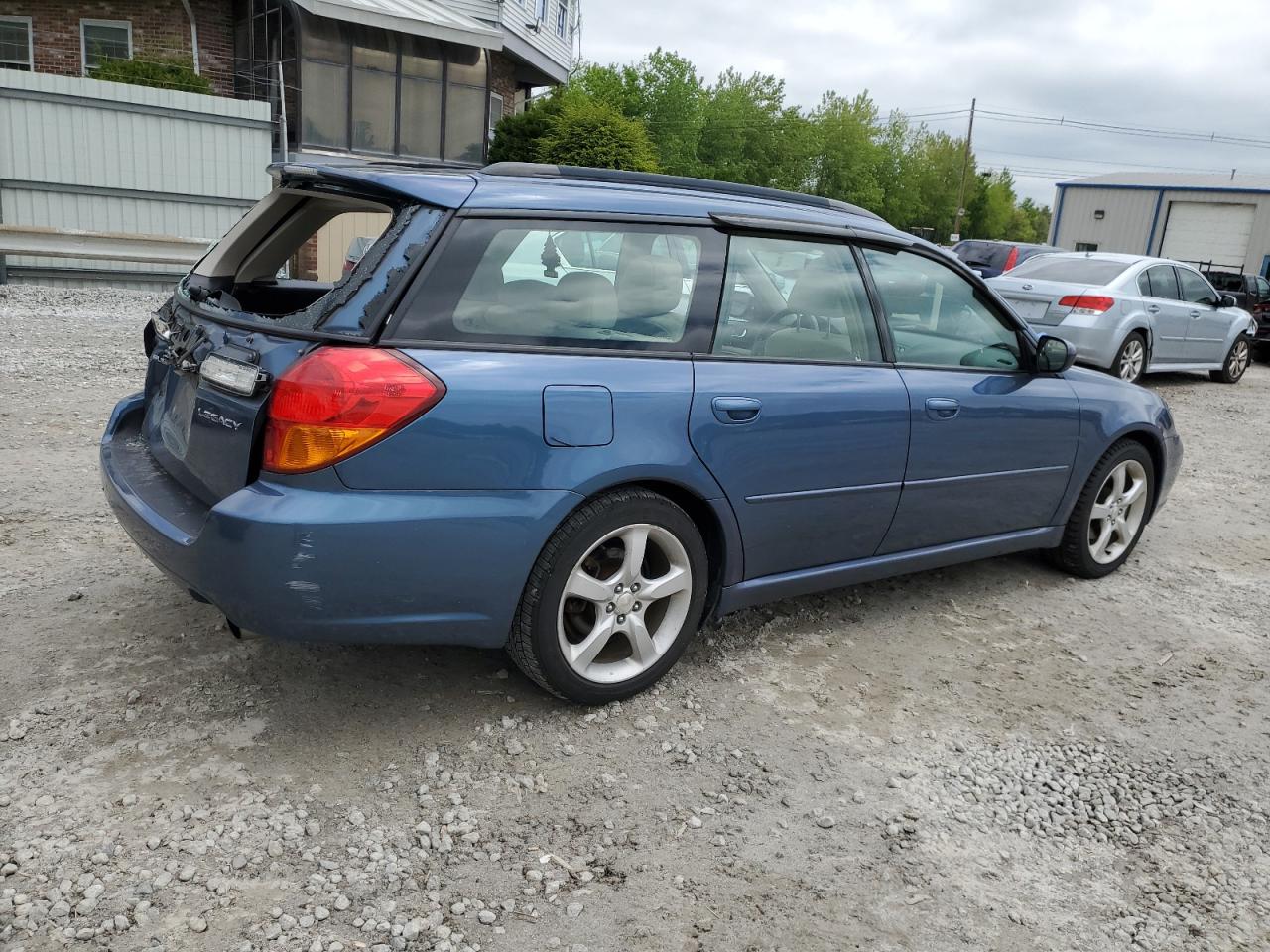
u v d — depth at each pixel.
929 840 2.84
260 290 3.94
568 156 22.72
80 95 13.46
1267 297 17.91
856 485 3.81
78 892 2.37
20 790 2.72
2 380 7.60
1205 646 4.40
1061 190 44.69
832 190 77.62
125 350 9.22
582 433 3.05
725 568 3.56
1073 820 3.00
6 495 5.09
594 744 3.19
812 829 2.85
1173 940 2.51
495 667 3.63
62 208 13.66
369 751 3.05
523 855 2.64
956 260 4.30
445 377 2.83
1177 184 42.00
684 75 51.06
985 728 3.51
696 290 3.41
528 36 24.75
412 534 2.81
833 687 3.72
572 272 3.16
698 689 3.61
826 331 3.78
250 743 3.04
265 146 14.87
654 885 2.56
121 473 3.39
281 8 18.39
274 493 2.74
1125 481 5.16
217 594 2.81
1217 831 2.99
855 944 2.41
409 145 20.50
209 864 2.50
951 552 4.36
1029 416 4.41
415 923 2.35
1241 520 6.66
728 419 3.37
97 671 3.38
